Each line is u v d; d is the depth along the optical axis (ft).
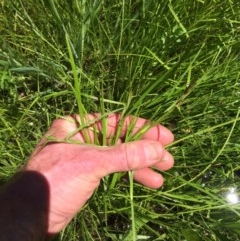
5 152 0.81
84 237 0.75
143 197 0.77
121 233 0.81
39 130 0.82
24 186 0.64
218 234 0.72
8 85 0.85
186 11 0.84
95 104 0.81
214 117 0.79
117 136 0.73
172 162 0.73
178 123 0.81
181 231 0.74
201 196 0.75
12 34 0.85
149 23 0.80
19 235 0.62
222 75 0.78
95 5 0.81
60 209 0.67
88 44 0.85
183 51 0.79
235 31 0.81
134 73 0.78
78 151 0.66
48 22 0.86
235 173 0.87
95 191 0.76
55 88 0.85
